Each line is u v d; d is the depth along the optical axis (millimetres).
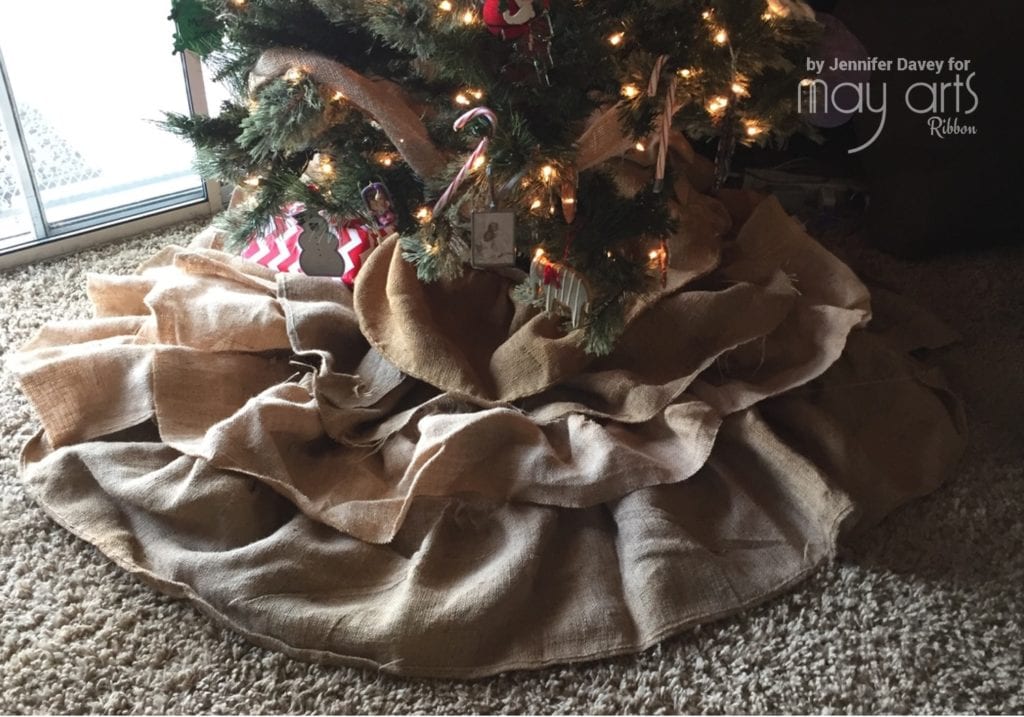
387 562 1189
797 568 1189
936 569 1207
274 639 1110
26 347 1467
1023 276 1720
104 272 1772
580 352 1352
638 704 1064
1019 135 1615
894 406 1383
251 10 1238
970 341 1582
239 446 1245
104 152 1876
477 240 1118
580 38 1094
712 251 1453
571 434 1294
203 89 1870
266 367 1440
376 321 1413
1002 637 1126
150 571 1180
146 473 1274
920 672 1090
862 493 1277
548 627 1125
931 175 1661
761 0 1176
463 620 1097
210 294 1471
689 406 1300
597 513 1254
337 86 1187
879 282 1682
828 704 1064
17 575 1204
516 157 1085
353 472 1296
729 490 1268
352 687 1080
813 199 1860
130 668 1101
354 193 1238
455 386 1335
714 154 1886
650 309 1388
